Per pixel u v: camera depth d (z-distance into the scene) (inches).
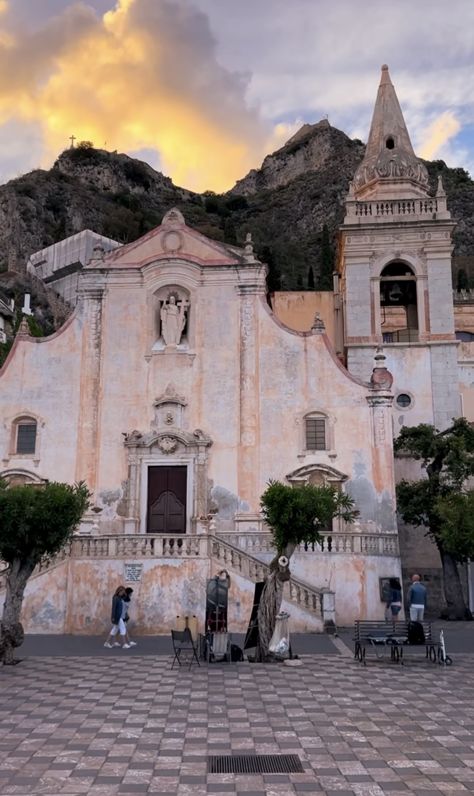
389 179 1544.0
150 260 1296.8
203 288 1298.0
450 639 912.9
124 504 1218.6
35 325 2447.1
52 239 4687.5
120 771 362.3
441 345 1384.1
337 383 1235.2
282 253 4783.5
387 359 1389.0
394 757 389.1
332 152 6668.3
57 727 450.9
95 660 730.2
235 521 1190.3
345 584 1059.3
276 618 741.3
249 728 448.5
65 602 968.3
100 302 1299.2
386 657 745.0
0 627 730.8
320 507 775.1
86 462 1232.2
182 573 945.5
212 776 355.3
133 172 6181.1
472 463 1188.5
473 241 4847.4
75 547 984.9
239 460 1220.5
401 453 1348.4
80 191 5270.7
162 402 1245.7
